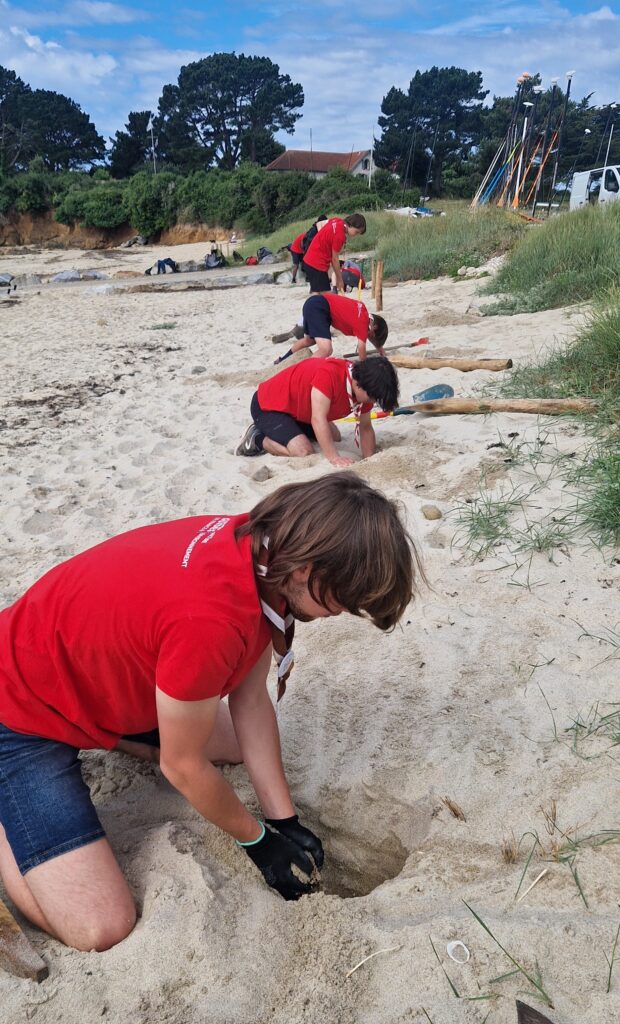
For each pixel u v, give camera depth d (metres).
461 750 2.46
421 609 3.20
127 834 2.21
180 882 1.99
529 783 2.30
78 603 1.85
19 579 3.74
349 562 1.58
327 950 1.83
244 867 2.11
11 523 4.41
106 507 4.57
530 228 13.03
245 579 1.71
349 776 2.44
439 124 83.38
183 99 84.56
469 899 1.94
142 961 1.79
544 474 4.19
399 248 14.93
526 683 2.71
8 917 1.86
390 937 1.83
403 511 3.96
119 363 8.71
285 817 2.17
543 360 6.24
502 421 5.05
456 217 15.58
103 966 1.80
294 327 9.58
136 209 41.69
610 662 2.75
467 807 2.27
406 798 2.33
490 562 3.47
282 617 1.82
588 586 3.19
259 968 1.80
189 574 1.72
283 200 37.25
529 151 23.48
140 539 1.91
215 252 24.05
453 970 1.73
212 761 2.51
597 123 57.66
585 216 10.78
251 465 5.07
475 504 4.01
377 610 1.67
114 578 1.81
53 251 43.50
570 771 2.32
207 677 1.67
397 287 12.95
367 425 4.95
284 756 2.55
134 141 73.19
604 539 3.45
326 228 9.41
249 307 12.90
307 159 75.00
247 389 7.07
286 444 5.09
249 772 2.21
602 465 3.98
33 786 1.94
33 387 7.64
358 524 1.59
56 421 6.43
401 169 64.88
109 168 75.44
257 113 84.75
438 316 9.23
